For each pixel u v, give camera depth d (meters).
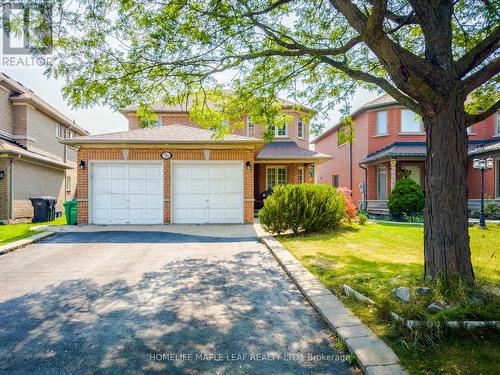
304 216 10.16
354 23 4.60
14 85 17.48
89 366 3.05
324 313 3.99
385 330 3.49
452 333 3.28
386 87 5.02
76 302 4.72
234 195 13.19
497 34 4.29
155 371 2.97
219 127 8.84
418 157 16.91
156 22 6.01
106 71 6.55
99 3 5.72
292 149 19.11
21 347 3.42
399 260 6.78
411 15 5.37
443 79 4.31
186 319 4.10
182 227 12.14
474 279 4.38
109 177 12.82
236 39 6.97
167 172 12.90
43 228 11.74
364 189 20.28
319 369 2.98
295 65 8.02
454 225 4.36
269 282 5.64
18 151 15.30
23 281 5.75
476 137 18.86
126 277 5.98
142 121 7.85
